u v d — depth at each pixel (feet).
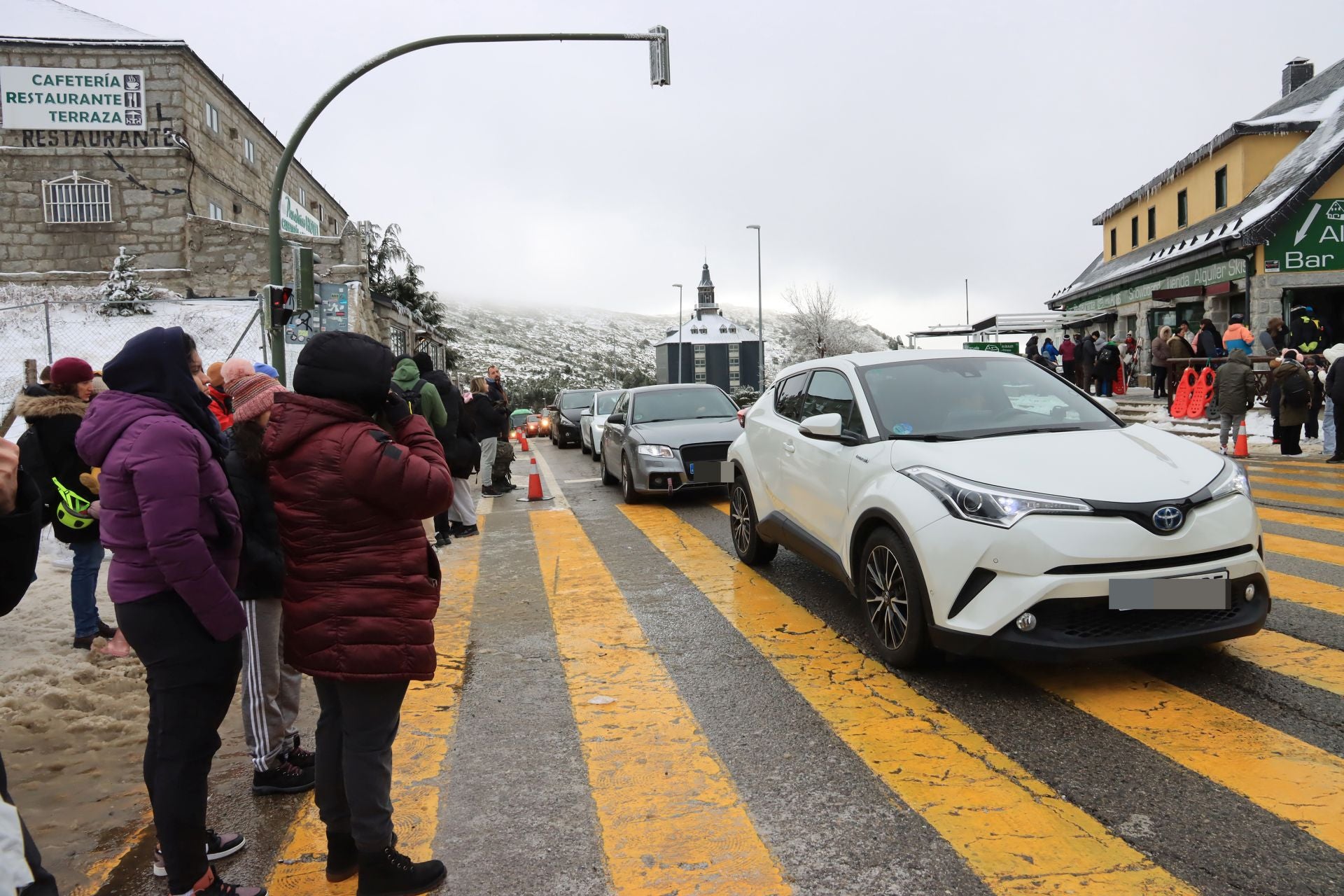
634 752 12.13
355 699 8.54
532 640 17.83
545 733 13.01
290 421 8.57
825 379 19.63
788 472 19.57
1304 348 56.80
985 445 14.80
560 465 57.93
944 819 9.84
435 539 29.27
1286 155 74.49
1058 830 9.48
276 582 11.00
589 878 9.07
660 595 20.95
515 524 32.91
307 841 10.23
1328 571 19.66
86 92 83.66
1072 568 12.28
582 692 14.66
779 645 16.53
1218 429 52.90
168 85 84.53
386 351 9.02
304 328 40.83
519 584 22.98
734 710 13.47
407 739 13.00
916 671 14.62
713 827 9.98
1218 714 12.17
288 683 11.68
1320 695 12.61
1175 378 61.57
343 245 79.77
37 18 86.99
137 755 12.82
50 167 83.82
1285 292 67.62
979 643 12.68
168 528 8.07
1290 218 65.87
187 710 8.55
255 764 11.46
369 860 8.69
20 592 6.98
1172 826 9.41
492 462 41.98
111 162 84.17
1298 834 9.11
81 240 84.48
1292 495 30.68
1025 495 12.80
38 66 82.94
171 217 84.84
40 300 74.23
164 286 80.48
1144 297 91.04
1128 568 12.34
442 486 8.66
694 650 16.60
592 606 20.25
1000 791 10.41
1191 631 12.50
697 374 536.42
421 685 15.38
